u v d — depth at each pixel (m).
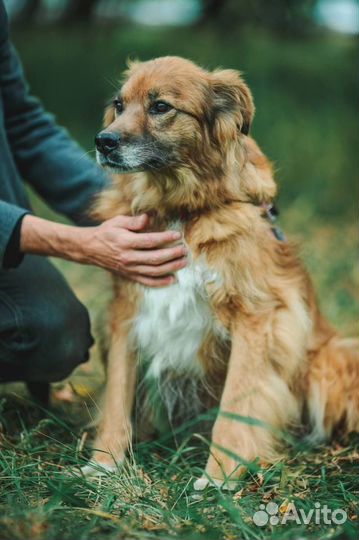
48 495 2.60
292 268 3.26
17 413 3.42
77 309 3.33
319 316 3.61
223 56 10.91
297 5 12.10
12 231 2.92
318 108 10.42
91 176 3.56
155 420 3.50
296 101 10.39
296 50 11.41
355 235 7.34
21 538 2.20
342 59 11.36
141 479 2.71
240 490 2.73
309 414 3.51
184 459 3.11
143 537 2.25
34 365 3.25
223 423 3.01
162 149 3.04
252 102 3.13
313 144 9.80
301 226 7.54
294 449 3.34
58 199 3.62
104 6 14.16
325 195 9.16
